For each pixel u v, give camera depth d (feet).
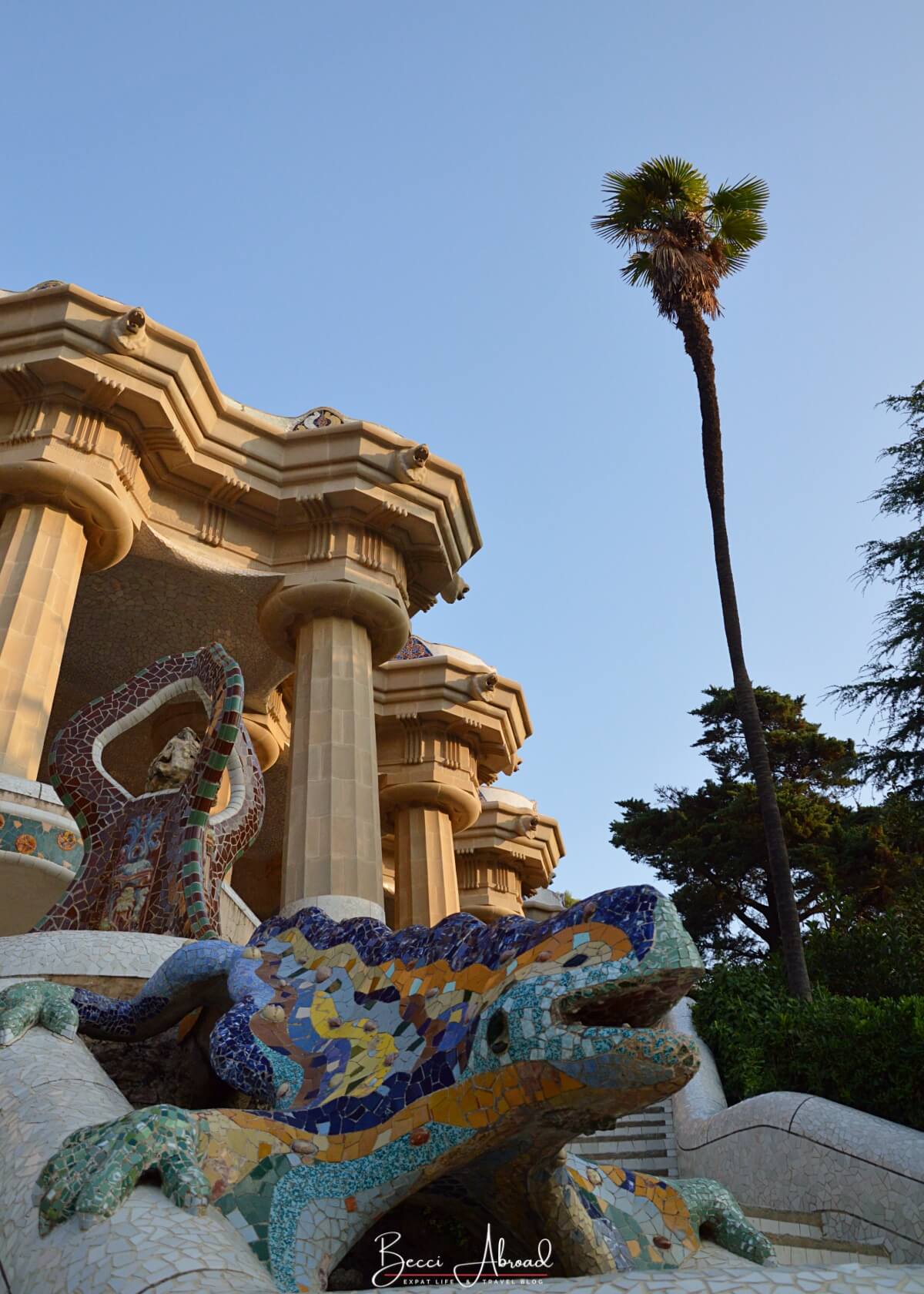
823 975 47.83
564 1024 10.89
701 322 68.18
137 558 60.95
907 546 63.62
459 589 67.10
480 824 94.94
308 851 52.11
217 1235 9.70
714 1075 35.37
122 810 28.94
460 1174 13.12
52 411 51.37
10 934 42.04
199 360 54.65
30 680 45.24
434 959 14.34
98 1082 14.21
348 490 59.82
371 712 58.39
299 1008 15.34
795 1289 7.15
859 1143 23.53
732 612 62.49
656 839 111.86
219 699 29.01
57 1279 9.08
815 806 104.94
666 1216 14.96
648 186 70.08
